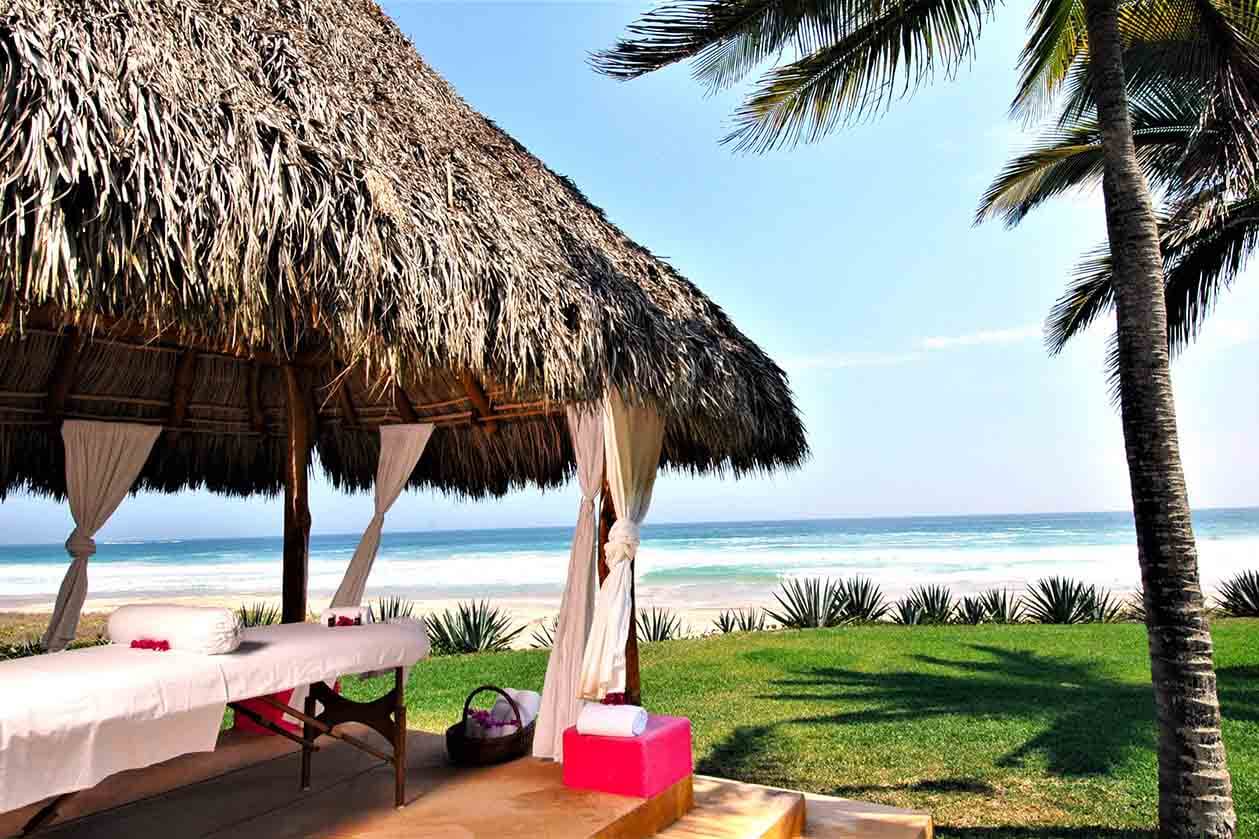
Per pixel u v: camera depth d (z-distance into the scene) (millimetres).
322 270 1988
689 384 3293
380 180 2363
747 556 33125
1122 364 3441
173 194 1656
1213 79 3906
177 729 2271
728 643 10578
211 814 2943
